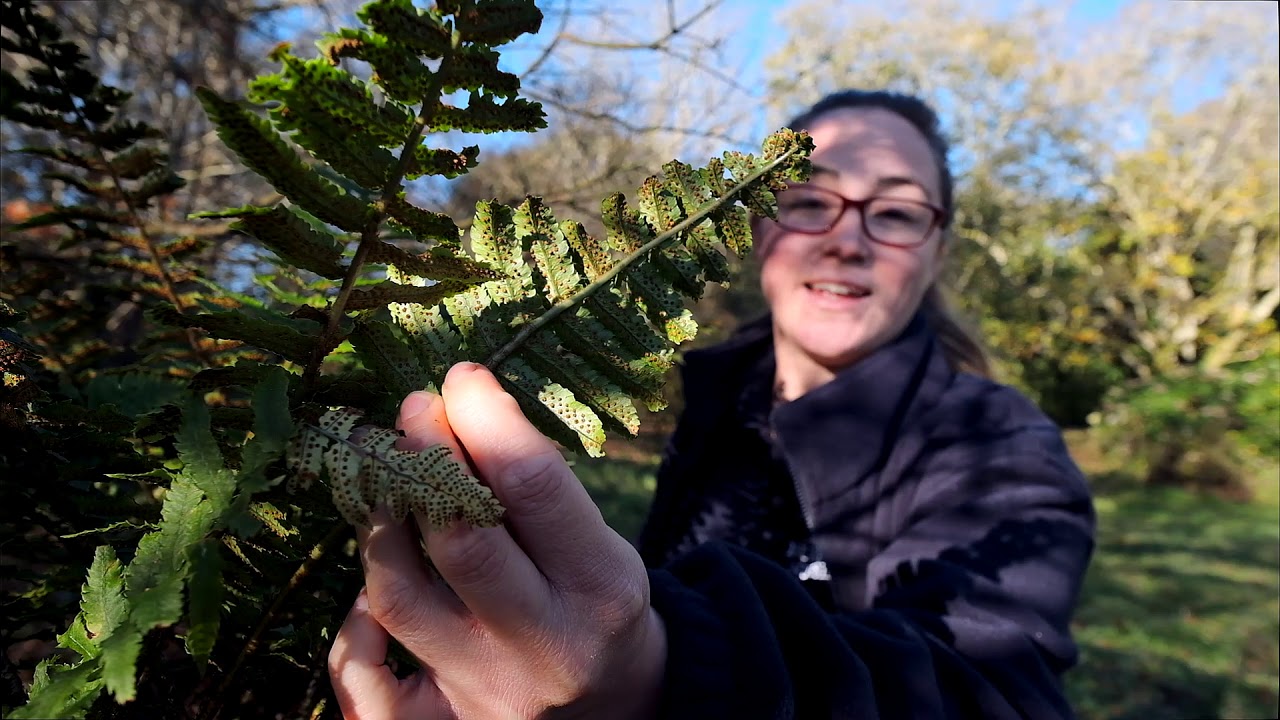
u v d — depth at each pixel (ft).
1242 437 11.89
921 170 1.80
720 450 1.92
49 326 1.18
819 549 1.54
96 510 0.75
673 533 1.89
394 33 0.52
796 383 1.90
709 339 3.29
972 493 1.38
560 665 0.62
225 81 4.34
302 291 1.40
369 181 0.55
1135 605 5.90
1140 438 12.10
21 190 3.57
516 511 0.57
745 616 0.79
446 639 0.61
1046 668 1.00
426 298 0.60
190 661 0.78
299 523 0.71
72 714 0.52
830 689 0.81
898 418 1.55
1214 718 4.12
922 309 2.19
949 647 0.99
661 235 0.69
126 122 0.96
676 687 0.72
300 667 0.74
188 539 0.52
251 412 0.61
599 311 0.68
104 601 0.62
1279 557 7.48
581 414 0.65
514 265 0.68
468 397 0.58
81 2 3.91
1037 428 1.46
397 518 0.53
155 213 1.79
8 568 0.87
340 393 0.63
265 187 4.48
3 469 0.73
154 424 0.65
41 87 0.88
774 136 0.69
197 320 0.56
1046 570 1.17
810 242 1.78
